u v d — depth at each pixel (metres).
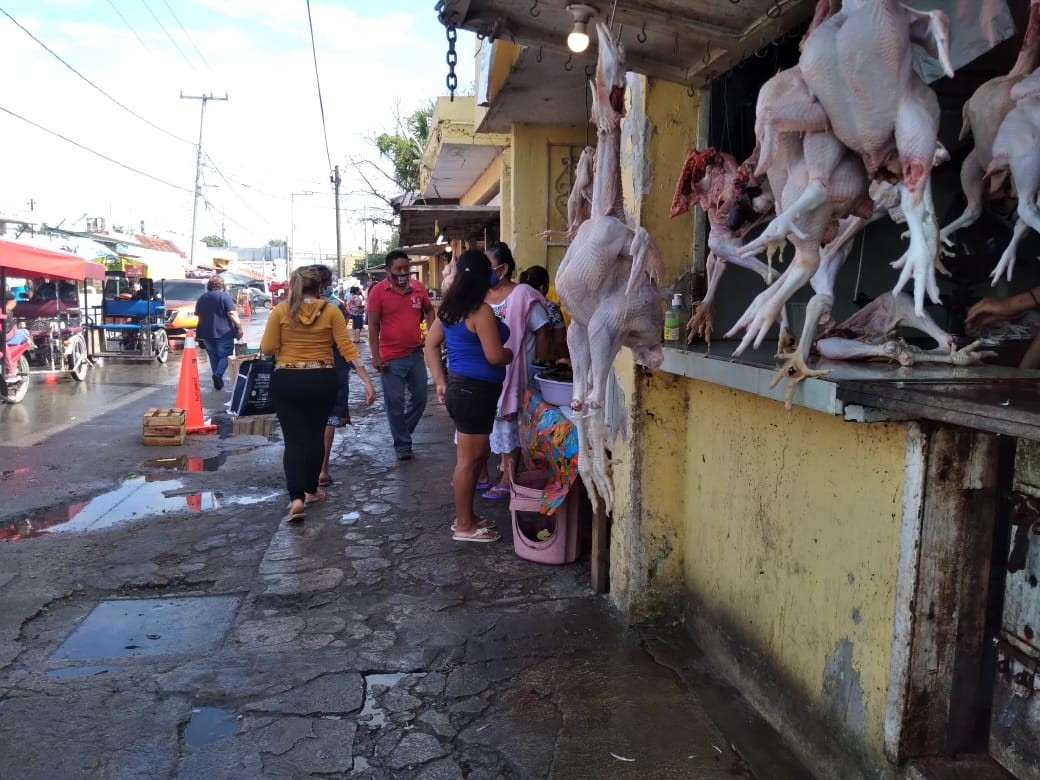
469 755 2.79
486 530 4.91
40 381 12.97
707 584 3.50
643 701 3.13
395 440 7.02
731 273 3.88
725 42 3.12
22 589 4.11
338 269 39.66
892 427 2.20
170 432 7.69
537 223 7.93
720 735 2.90
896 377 2.20
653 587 3.78
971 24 2.61
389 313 6.73
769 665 2.96
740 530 3.17
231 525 5.18
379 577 4.33
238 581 4.26
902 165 1.99
